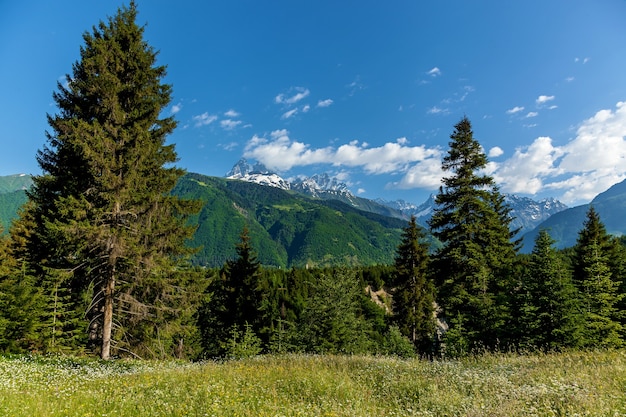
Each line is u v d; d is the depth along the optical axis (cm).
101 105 1897
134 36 2084
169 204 1944
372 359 1299
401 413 678
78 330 2222
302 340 3753
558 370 889
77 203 1633
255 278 3534
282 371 1094
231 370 1141
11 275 2078
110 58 1953
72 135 1683
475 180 2514
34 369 1287
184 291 1994
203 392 853
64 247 1700
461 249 2431
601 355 1078
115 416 690
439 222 2570
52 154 1975
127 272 1839
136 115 1958
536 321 1988
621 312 2484
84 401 801
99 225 1700
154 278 1869
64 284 2102
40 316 2105
